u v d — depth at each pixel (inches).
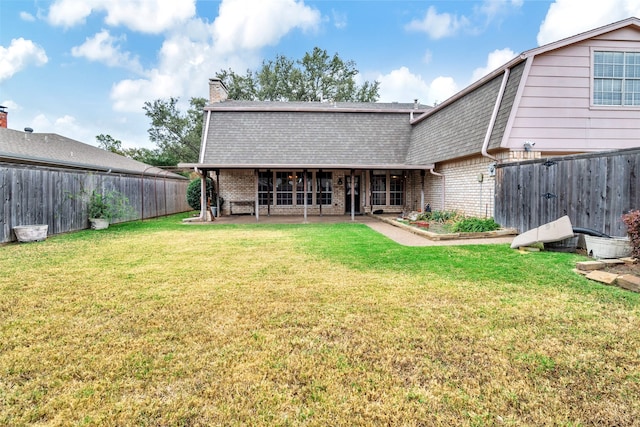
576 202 257.0
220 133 616.7
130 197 552.4
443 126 507.2
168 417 79.5
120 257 248.8
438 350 107.3
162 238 344.2
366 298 154.4
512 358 102.2
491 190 379.2
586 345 109.0
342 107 697.0
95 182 458.3
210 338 117.0
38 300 154.9
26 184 337.7
